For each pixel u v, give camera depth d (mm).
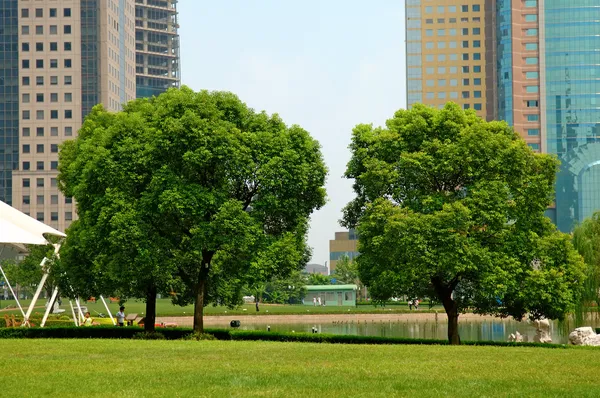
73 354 34250
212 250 52844
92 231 53906
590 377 26219
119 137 53656
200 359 31812
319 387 23234
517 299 52375
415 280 52125
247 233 50844
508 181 52875
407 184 53469
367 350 36625
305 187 52938
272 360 31312
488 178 52531
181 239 55156
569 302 52656
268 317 114125
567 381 25094
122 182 52375
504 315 55531
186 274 57906
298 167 52656
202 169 51906
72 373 26656
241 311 121812
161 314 108062
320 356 33188
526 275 52375
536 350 38781
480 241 51406
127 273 53656
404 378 25391
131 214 51406
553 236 53031
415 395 21750
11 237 55438
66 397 21547
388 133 54281
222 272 60000
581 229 67000
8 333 53250
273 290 159125
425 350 37094
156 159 52062
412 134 54312
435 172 52281
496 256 51406
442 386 23562
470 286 54969
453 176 53531
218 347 38719
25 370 27688
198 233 50625
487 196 50625
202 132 50469
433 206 51906
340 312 116062
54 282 65125
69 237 63125
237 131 52062
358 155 55219
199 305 54625
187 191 50344
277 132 53875
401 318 115500
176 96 53031
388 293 53438
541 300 52250
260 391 22406
